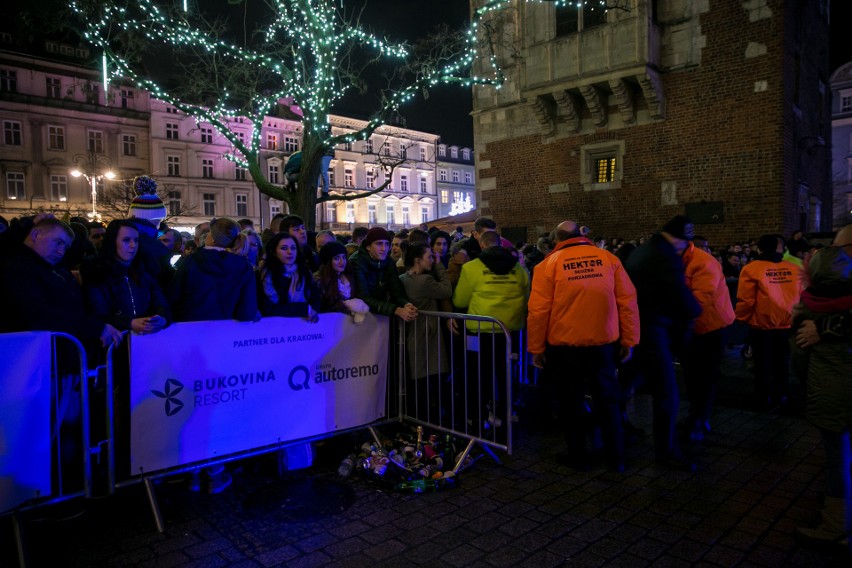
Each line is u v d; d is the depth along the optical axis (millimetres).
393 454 4121
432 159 65688
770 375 5770
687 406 5891
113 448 3398
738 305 5750
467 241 6496
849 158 39375
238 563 2971
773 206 11859
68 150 42594
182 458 3686
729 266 10211
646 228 13602
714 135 12555
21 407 3039
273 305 4160
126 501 3746
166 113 45969
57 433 3225
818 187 15531
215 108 10711
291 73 10102
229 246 4008
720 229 12531
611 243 13141
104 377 3480
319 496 3822
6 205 40719
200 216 47719
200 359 3746
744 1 12062
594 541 3164
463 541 3184
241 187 49812
